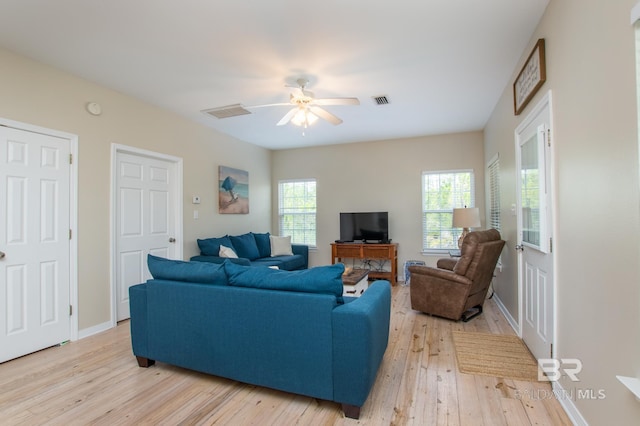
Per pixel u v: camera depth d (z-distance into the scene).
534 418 1.88
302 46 2.66
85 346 2.97
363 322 1.85
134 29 2.40
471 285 3.47
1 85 2.63
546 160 2.27
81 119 3.19
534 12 2.25
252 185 6.14
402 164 5.91
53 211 2.97
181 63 2.94
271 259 5.40
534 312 2.64
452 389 2.20
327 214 6.40
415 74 3.21
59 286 3.01
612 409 1.47
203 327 2.27
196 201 4.67
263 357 2.09
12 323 2.69
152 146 3.97
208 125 4.91
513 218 3.33
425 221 5.82
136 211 3.82
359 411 1.89
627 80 1.33
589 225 1.68
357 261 6.21
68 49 2.68
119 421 1.87
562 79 1.98
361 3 2.13
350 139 5.96
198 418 1.90
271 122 4.78
